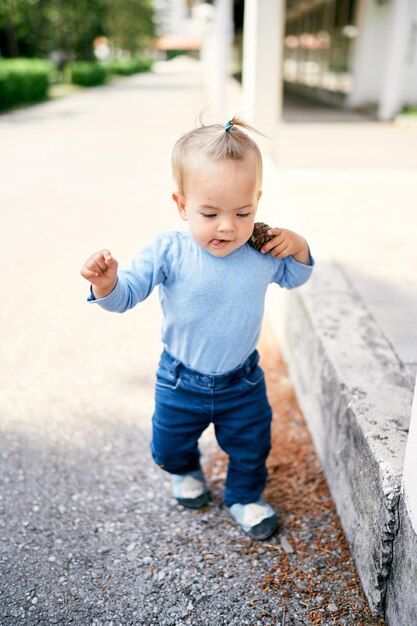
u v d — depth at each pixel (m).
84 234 5.30
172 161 1.60
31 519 2.08
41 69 20.34
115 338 3.45
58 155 9.36
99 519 2.09
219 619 1.69
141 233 5.30
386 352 2.18
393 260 3.31
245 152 1.52
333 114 12.88
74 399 2.84
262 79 4.85
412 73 12.21
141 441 2.52
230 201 1.51
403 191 5.06
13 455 2.43
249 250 1.72
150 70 55.16
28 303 3.91
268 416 1.96
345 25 14.90
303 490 2.20
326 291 2.75
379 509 1.59
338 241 3.65
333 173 5.93
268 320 3.61
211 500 2.18
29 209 6.20
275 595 1.76
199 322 1.72
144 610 1.72
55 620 1.69
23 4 24.72
